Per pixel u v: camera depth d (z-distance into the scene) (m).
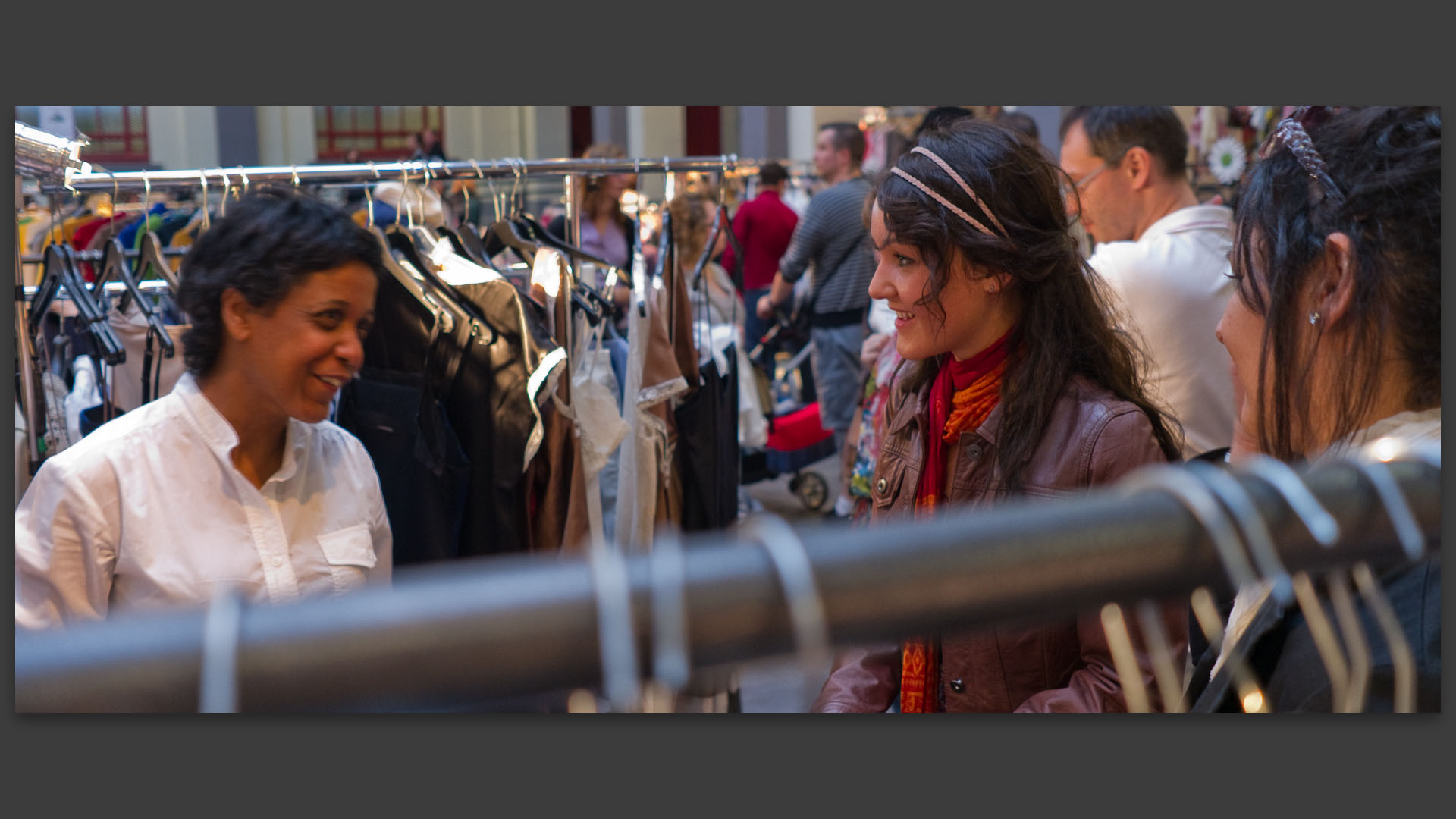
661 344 2.57
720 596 0.36
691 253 4.88
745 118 12.09
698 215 4.93
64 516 1.46
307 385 1.49
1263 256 0.92
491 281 2.12
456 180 2.49
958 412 1.52
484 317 2.12
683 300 2.72
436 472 2.05
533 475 2.21
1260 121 4.57
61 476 1.46
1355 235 0.84
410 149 11.63
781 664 0.38
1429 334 0.83
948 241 1.41
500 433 2.10
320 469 1.64
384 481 2.08
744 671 0.38
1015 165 1.42
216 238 1.46
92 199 3.04
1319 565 0.45
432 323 2.10
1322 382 0.87
